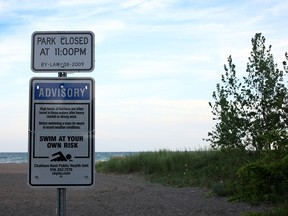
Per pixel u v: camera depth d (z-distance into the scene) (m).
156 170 25.20
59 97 5.24
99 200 15.12
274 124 15.45
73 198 15.81
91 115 5.24
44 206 13.62
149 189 18.36
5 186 20.25
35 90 5.23
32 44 5.27
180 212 11.95
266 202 11.97
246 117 16.34
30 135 5.19
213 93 16.95
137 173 26.58
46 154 5.18
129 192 17.41
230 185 14.88
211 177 19.34
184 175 21.56
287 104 15.52
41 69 5.25
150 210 12.51
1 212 12.39
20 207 13.38
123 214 11.98
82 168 5.19
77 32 5.29
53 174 5.17
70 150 5.20
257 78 16.45
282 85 16.25
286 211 10.09
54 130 5.21
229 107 16.52
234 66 16.78
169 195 15.87
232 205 12.48
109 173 28.91
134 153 31.69
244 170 10.90
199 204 13.16
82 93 5.25
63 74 5.28
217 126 17.03
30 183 5.15
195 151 25.70
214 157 22.66
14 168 38.97
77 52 5.28
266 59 16.69
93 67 5.27
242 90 16.59
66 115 5.22
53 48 5.28
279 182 11.16
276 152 10.96
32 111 5.21
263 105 16.09
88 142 5.21
